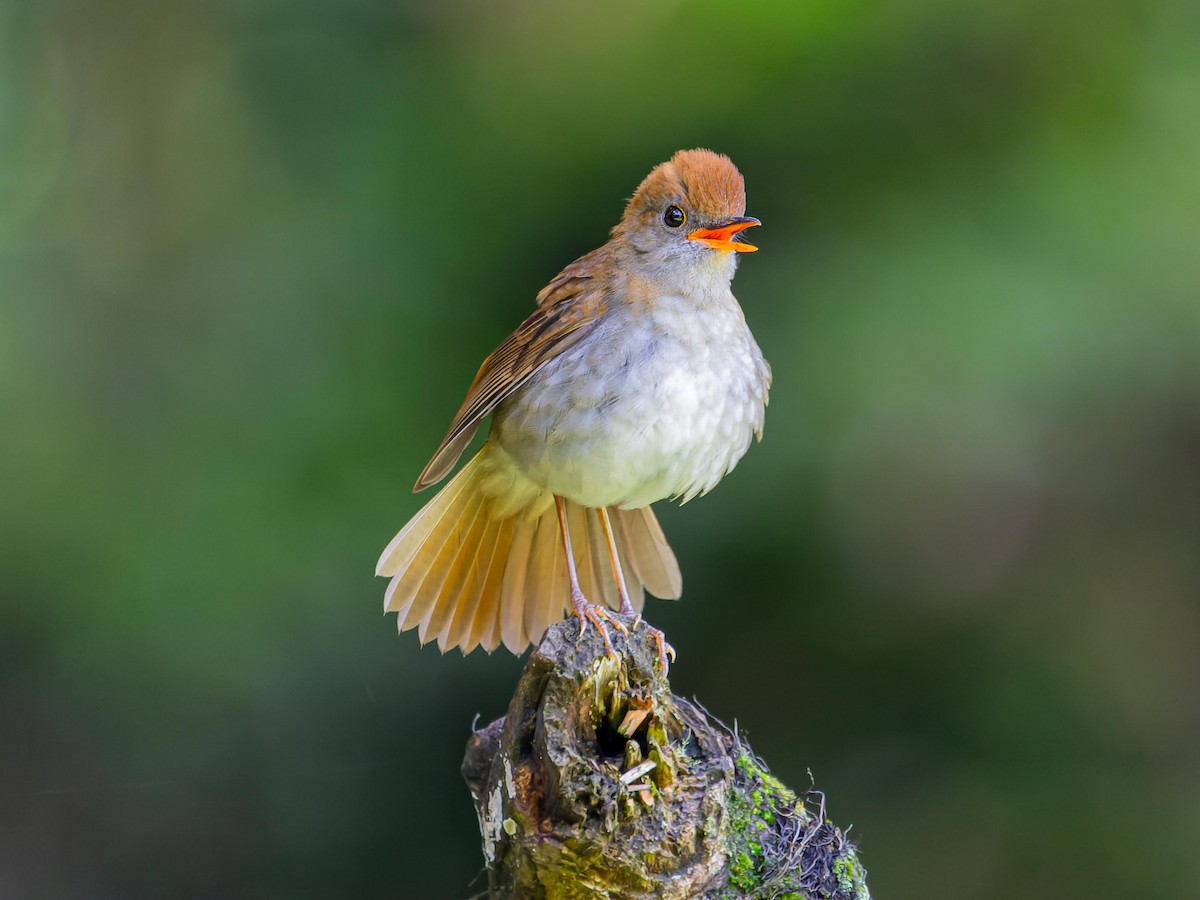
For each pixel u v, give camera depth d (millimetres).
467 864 12320
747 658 12508
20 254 13539
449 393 12711
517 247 13055
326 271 12961
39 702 12289
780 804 7059
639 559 9008
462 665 12250
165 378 12953
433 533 8625
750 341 8531
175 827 12562
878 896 12227
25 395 12695
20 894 12328
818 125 12500
